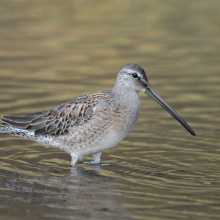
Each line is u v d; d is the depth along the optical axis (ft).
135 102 41.19
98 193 34.88
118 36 86.22
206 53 77.92
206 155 43.65
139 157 43.55
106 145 40.75
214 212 31.55
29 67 71.67
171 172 39.65
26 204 32.96
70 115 40.98
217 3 105.19
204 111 55.52
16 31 88.22
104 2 105.09
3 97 59.16
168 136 48.78
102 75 68.03
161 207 32.37
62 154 45.19
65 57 76.13
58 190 35.58
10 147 46.37
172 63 73.10
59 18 95.55
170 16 97.60
